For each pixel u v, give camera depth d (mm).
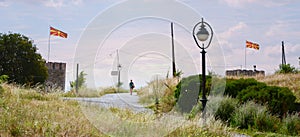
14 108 8398
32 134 6441
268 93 11969
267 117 10766
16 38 29406
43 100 11867
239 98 12305
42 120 7391
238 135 9289
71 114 8477
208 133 7977
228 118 11008
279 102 11625
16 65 29047
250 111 10992
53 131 6586
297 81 18953
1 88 11273
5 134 6309
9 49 28938
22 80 28766
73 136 6562
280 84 18797
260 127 10469
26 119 7387
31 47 29719
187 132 7578
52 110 8984
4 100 9359
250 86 12688
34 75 29469
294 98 11977
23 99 10906
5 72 28672
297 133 10250
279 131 10328
